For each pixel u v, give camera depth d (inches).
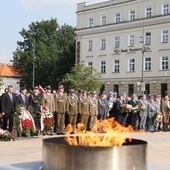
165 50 2025.1
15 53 3093.0
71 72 2209.6
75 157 266.2
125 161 267.1
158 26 2063.2
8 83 3334.2
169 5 2041.1
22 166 328.5
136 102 795.4
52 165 277.6
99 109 754.2
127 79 2198.6
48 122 615.2
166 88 2022.6
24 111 595.2
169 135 722.2
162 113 818.2
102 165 263.4
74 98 695.1
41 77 2871.6
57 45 3201.3
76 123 710.5
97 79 2140.7
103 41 2356.1
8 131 585.9
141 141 301.1
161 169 332.5
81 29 2475.4
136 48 2162.9
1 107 607.5
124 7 2250.2
